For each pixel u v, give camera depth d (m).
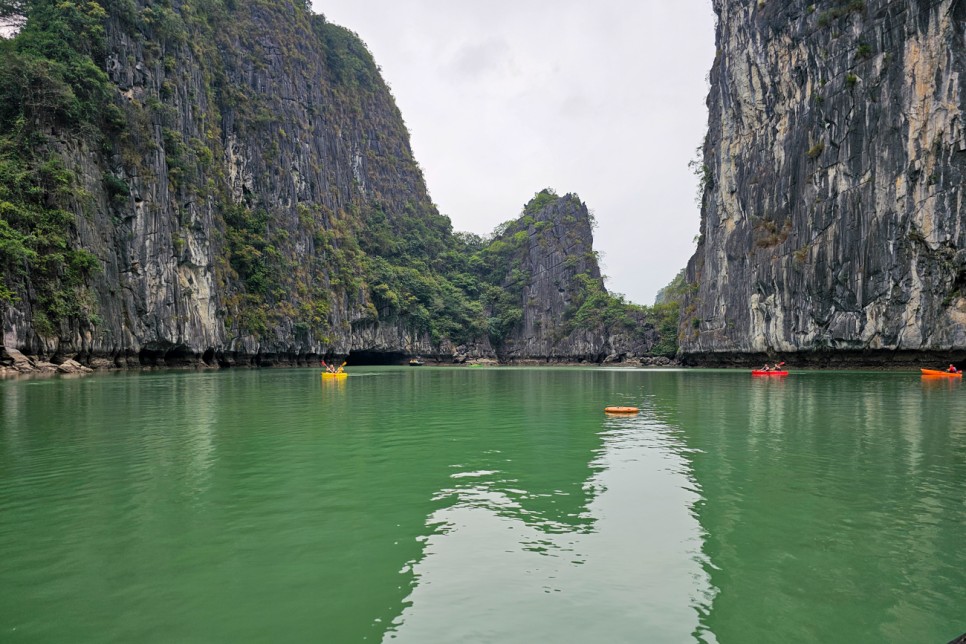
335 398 22.78
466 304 101.25
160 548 6.14
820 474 9.39
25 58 39.12
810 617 4.78
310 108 83.19
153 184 47.22
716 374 45.00
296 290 68.06
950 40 40.12
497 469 9.77
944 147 40.50
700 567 5.73
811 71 48.94
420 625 4.62
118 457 10.56
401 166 112.12
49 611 4.79
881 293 43.72
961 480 9.01
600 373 49.84
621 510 7.50
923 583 5.38
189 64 55.72
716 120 61.66
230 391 25.19
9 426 14.17
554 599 5.08
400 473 9.45
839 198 46.34
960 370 42.50
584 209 109.19
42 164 37.47
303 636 4.45
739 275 56.34
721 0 61.78
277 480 8.95
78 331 38.19
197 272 51.69
